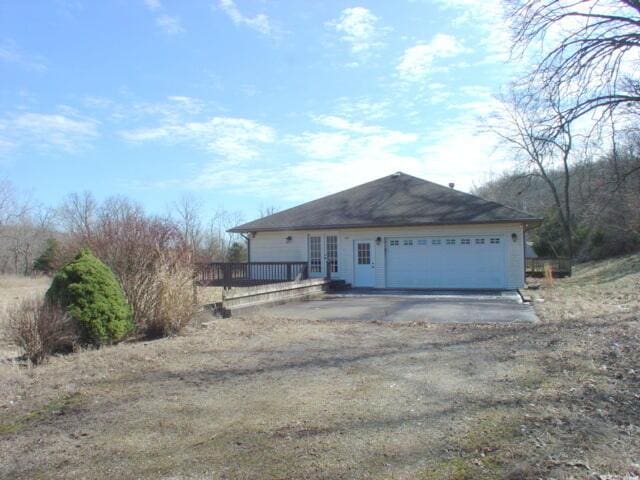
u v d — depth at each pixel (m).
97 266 8.66
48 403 5.40
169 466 3.69
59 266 10.98
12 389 5.86
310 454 3.82
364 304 14.62
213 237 40.69
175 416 4.82
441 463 3.61
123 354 7.65
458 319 11.05
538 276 25.02
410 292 18.31
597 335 8.19
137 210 16.44
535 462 3.58
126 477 3.53
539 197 39.00
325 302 15.40
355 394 5.36
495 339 8.37
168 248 10.39
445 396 5.21
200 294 11.02
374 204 22.09
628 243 26.91
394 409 4.83
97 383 6.15
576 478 3.34
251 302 13.27
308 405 5.02
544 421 4.39
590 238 30.00
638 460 3.60
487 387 5.50
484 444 3.93
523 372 6.10
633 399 4.95
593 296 14.77
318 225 21.00
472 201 20.36
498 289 18.66
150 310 9.43
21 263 39.03
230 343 8.51
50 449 4.09
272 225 22.25
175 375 6.45
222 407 5.06
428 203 20.98
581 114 13.87
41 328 7.35
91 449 4.07
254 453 3.87
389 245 20.44
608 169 20.59
